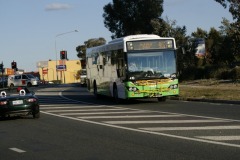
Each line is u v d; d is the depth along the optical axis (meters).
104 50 26.52
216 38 46.78
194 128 13.21
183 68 41.22
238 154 9.27
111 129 13.77
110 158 9.38
